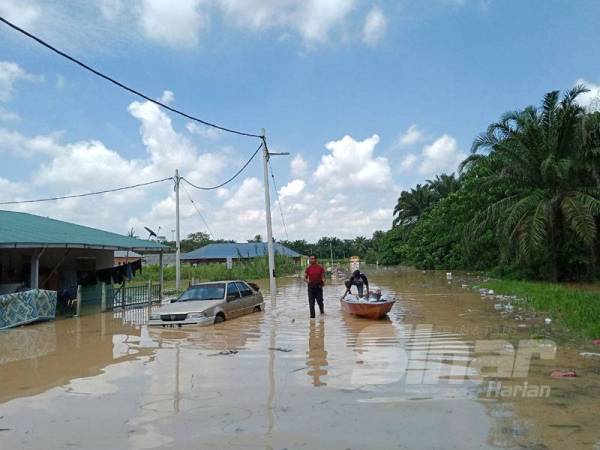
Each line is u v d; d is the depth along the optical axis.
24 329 14.20
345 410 5.78
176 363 8.67
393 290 24.95
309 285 15.19
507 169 26.98
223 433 5.13
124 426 5.43
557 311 13.90
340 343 10.31
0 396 6.84
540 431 4.97
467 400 6.05
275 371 7.84
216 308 14.10
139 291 22.52
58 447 4.88
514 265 29.36
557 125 25.36
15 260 19.78
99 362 9.02
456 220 40.50
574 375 7.14
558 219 25.84
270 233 22.92
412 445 4.69
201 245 95.06
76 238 18.91
